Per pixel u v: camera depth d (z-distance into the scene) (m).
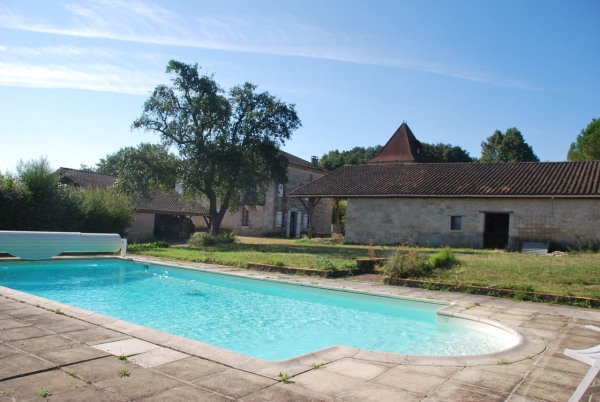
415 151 45.31
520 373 4.02
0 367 3.70
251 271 11.88
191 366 3.89
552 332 5.77
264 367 3.95
